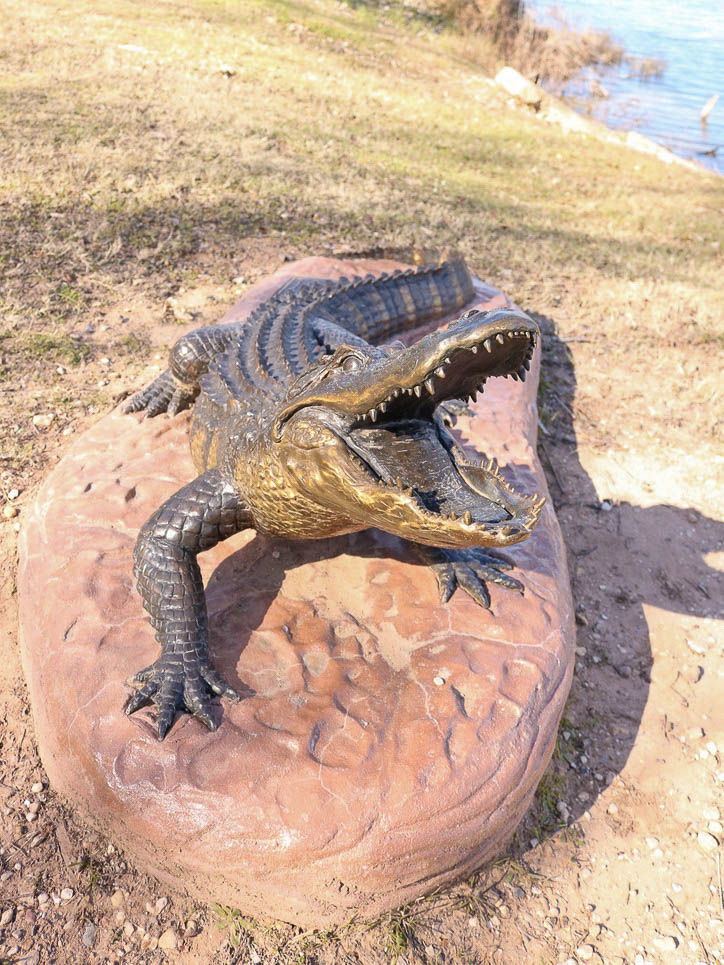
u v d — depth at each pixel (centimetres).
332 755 113
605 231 391
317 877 108
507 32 820
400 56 654
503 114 579
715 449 229
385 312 222
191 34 548
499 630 134
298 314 184
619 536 199
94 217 281
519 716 122
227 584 141
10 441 184
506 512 105
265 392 145
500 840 125
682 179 514
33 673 127
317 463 113
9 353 210
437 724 118
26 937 111
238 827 106
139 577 131
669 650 173
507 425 189
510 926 123
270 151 378
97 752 112
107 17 541
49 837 122
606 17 1095
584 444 226
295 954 113
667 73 852
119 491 156
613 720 158
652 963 121
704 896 131
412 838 109
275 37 599
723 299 314
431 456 116
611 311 292
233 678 123
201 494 133
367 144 431
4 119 346
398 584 142
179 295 251
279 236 298
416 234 322
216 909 116
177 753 111
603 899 129
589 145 552
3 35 465
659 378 256
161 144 352
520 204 402
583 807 143
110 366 214
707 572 194
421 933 118
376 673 126
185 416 184
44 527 148
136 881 118
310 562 147
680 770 151
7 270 241
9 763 131
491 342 94
